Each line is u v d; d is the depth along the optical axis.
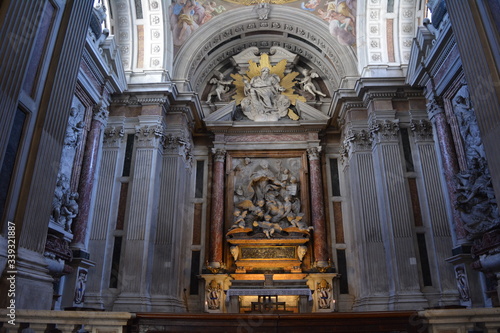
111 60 10.12
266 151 12.87
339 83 12.62
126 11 11.52
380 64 11.16
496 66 5.09
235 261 11.63
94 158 9.77
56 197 8.07
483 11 5.33
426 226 9.63
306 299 10.76
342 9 12.21
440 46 8.86
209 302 10.92
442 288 8.91
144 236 9.69
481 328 3.46
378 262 9.80
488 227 7.45
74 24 5.75
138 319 3.85
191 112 12.02
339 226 12.13
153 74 11.25
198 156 13.05
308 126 12.83
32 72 4.99
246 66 14.18
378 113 10.59
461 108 8.57
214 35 12.84
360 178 10.70
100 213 9.95
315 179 12.35
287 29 13.47
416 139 10.27
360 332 3.78
